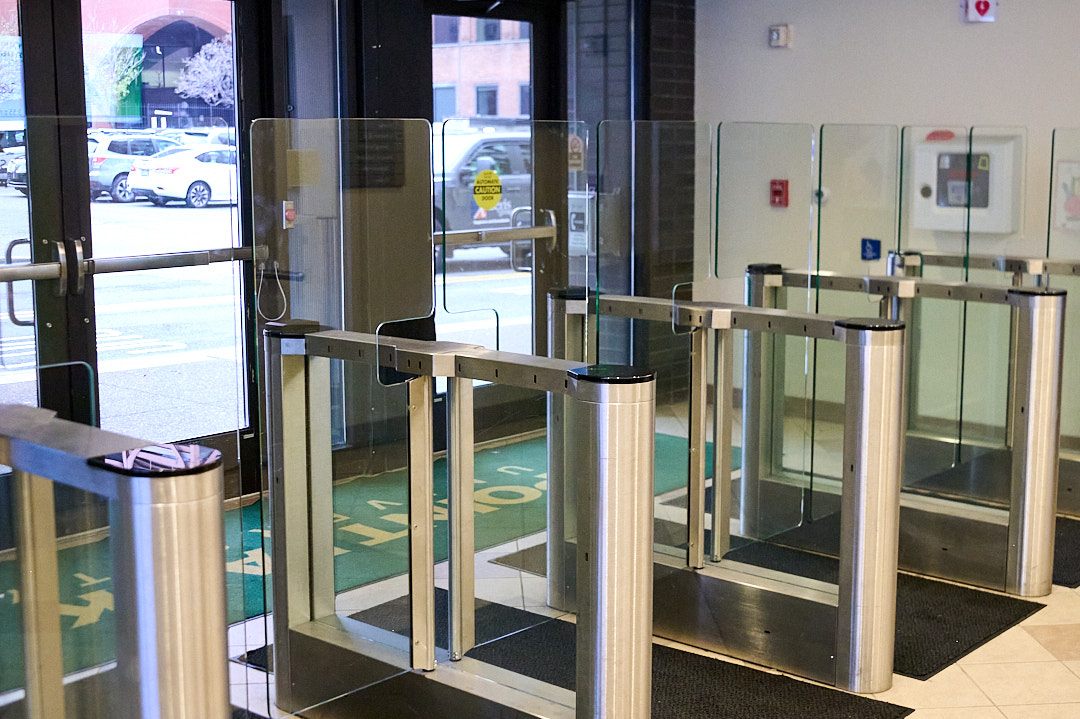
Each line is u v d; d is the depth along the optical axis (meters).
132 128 2.51
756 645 3.24
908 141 3.98
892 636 3.07
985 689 3.06
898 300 3.93
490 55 5.38
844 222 3.59
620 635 2.33
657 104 5.88
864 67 5.49
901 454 3.03
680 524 3.36
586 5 5.68
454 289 2.74
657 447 3.30
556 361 2.40
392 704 2.67
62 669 1.96
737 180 3.22
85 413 2.35
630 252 3.08
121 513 1.74
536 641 2.57
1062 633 3.45
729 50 5.93
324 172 2.56
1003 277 4.32
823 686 3.09
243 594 2.89
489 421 2.70
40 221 2.26
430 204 2.66
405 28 4.90
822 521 3.14
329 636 2.74
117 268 2.45
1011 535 3.79
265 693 2.92
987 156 4.77
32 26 3.51
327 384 2.63
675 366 3.23
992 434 3.97
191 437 2.69
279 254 2.60
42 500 1.92
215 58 4.23
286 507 2.72
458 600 2.71
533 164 2.86
